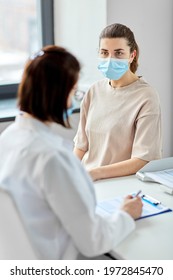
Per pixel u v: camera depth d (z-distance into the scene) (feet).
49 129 4.09
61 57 3.90
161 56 10.29
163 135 10.90
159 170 6.30
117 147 6.61
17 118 4.17
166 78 10.57
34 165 3.78
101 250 4.06
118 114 6.61
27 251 3.89
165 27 10.18
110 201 5.29
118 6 9.03
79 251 4.17
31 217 3.83
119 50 6.37
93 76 9.46
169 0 10.09
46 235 3.93
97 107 6.89
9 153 3.96
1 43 10.16
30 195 3.80
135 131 6.49
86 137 7.15
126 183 5.99
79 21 9.39
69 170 3.83
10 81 10.22
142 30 9.68
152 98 6.39
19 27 10.23
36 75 3.88
